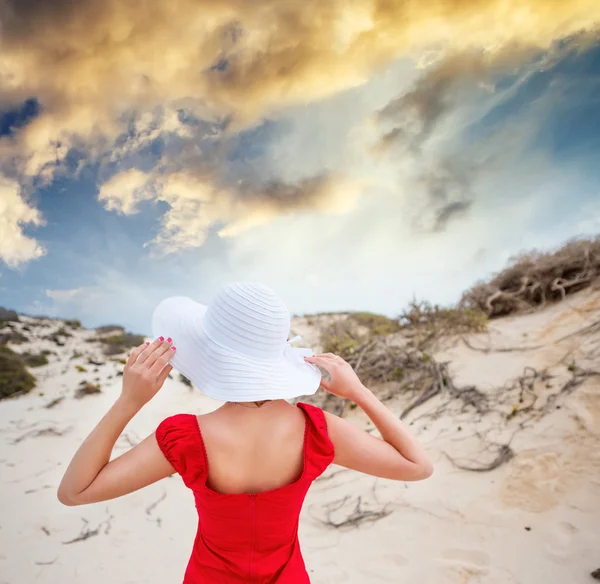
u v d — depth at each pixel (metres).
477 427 4.27
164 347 1.38
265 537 1.38
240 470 1.36
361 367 5.71
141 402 1.30
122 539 3.55
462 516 3.37
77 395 6.54
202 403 6.20
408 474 1.43
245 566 1.38
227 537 1.38
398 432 1.46
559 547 2.96
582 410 3.97
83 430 5.47
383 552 3.20
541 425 4.01
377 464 1.42
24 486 4.29
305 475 1.37
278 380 1.40
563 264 6.04
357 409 5.22
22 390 6.64
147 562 3.30
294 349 1.61
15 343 8.76
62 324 10.54
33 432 5.39
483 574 2.88
